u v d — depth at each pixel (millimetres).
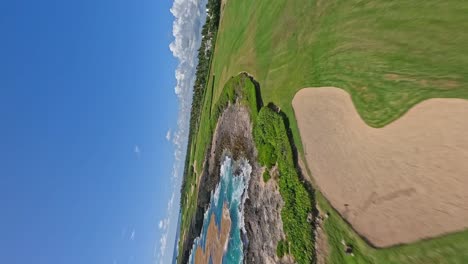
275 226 33156
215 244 54312
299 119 34656
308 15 37625
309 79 34500
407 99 22812
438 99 20719
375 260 21531
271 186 35906
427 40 22094
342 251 24188
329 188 27906
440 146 19969
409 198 21000
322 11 34875
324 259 25625
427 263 18516
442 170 19516
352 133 27188
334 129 29406
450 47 20562
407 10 24047
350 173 26328
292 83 37688
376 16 26953
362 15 28656
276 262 31422
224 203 52000
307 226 27859
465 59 19641
